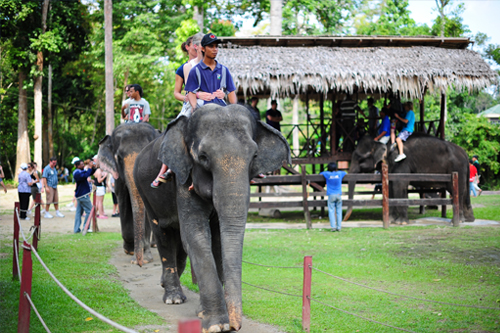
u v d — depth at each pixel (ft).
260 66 41.78
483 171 98.58
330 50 45.57
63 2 105.81
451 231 36.96
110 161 27.48
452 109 100.07
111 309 18.34
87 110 136.56
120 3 105.40
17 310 17.85
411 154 44.14
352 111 49.96
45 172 49.83
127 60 105.60
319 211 55.26
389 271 24.64
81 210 39.19
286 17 82.99
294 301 19.88
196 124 14.88
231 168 13.84
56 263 26.53
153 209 19.36
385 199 39.75
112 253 30.53
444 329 16.37
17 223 23.26
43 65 108.68
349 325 16.92
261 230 39.58
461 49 48.49
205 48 16.78
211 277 14.79
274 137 15.75
